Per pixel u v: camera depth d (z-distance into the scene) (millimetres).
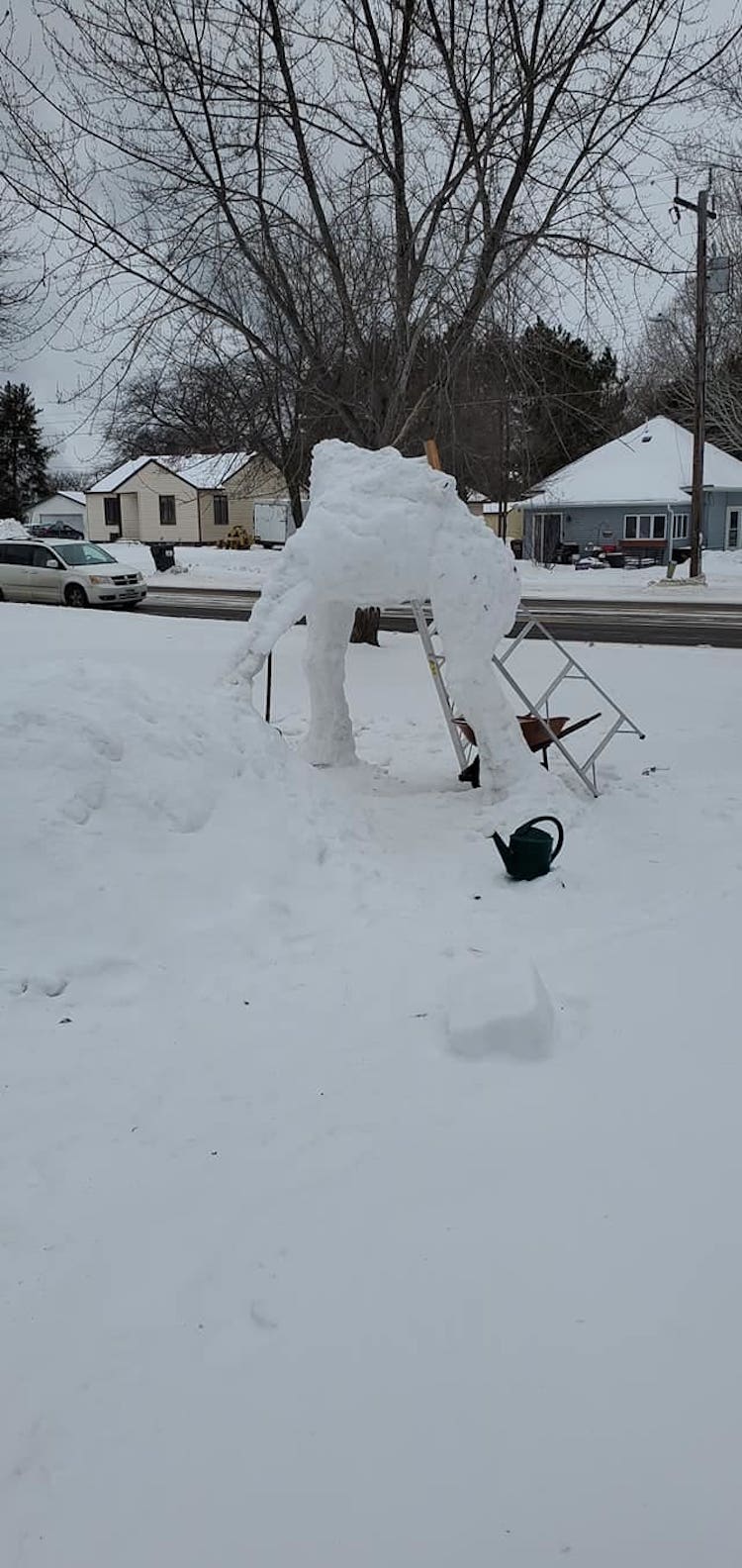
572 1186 3160
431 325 14258
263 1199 3115
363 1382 2453
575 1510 2121
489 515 48344
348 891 5609
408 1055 3971
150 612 23875
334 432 15906
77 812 5219
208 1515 2137
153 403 15586
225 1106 3617
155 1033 4145
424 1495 2166
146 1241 2938
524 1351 2529
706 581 31562
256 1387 2449
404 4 13164
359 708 11211
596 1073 3830
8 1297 2729
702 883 5855
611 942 5059
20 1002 4316
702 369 30312
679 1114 3549
